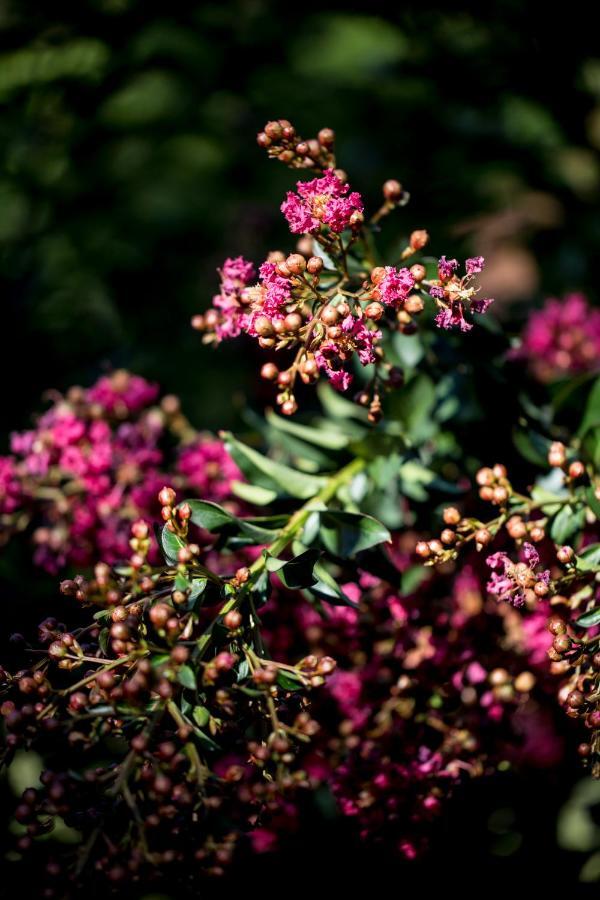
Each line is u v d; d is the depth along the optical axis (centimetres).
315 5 150
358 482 90
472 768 88
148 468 98
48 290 150
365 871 93
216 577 79
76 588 79
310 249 85
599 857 96
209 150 166
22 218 155
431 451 94
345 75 155
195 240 165
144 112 160
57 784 74
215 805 74
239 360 151
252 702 78
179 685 76
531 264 140
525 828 96
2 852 79
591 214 131
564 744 95
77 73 154
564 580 81
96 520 96
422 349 91
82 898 74
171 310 159
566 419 90
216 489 97
